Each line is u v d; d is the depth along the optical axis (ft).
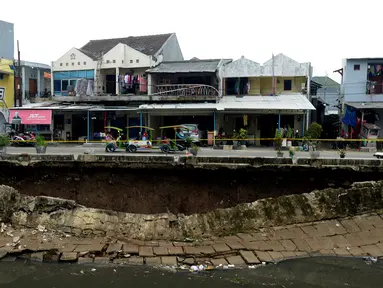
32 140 78.84
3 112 96.53
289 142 77.66
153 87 92.17
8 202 37.40
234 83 92.27
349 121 85.97
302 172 39.93
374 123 84.38
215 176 41.29
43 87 111.34
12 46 106.63
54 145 83.92
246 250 32.30
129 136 92.84
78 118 95.45
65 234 34.83
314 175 40.11
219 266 29.68
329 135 102.73
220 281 27.27
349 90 88.84
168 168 41.47
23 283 26.89
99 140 90.02
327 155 62.34
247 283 27.02
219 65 89.81
